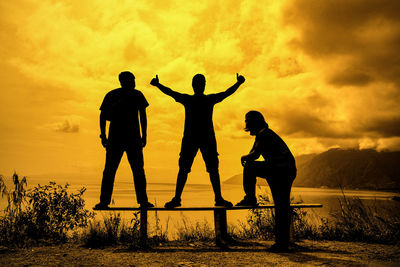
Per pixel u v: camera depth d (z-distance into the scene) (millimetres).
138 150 5500
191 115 5621
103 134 5480
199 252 4926
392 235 5984
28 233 5996
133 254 4762
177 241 6031
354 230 6188
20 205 6121
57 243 5723
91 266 3980
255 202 5297
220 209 5324
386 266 4023
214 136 5664
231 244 5699
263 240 6230
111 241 5703
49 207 6270
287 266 3973
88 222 6184
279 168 4887
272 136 5047
